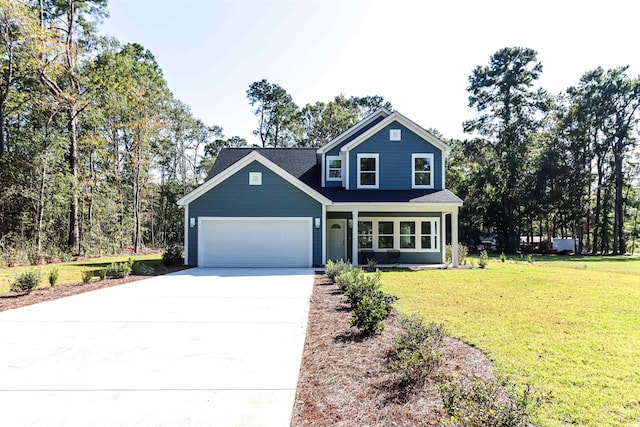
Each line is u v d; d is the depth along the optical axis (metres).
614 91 33.78
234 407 3.42
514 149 34.75
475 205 36.62
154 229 41.25
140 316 6.97
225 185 16.30
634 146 34.91
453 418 2.62
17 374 4.18
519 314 7.00
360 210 17.27
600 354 4.81
